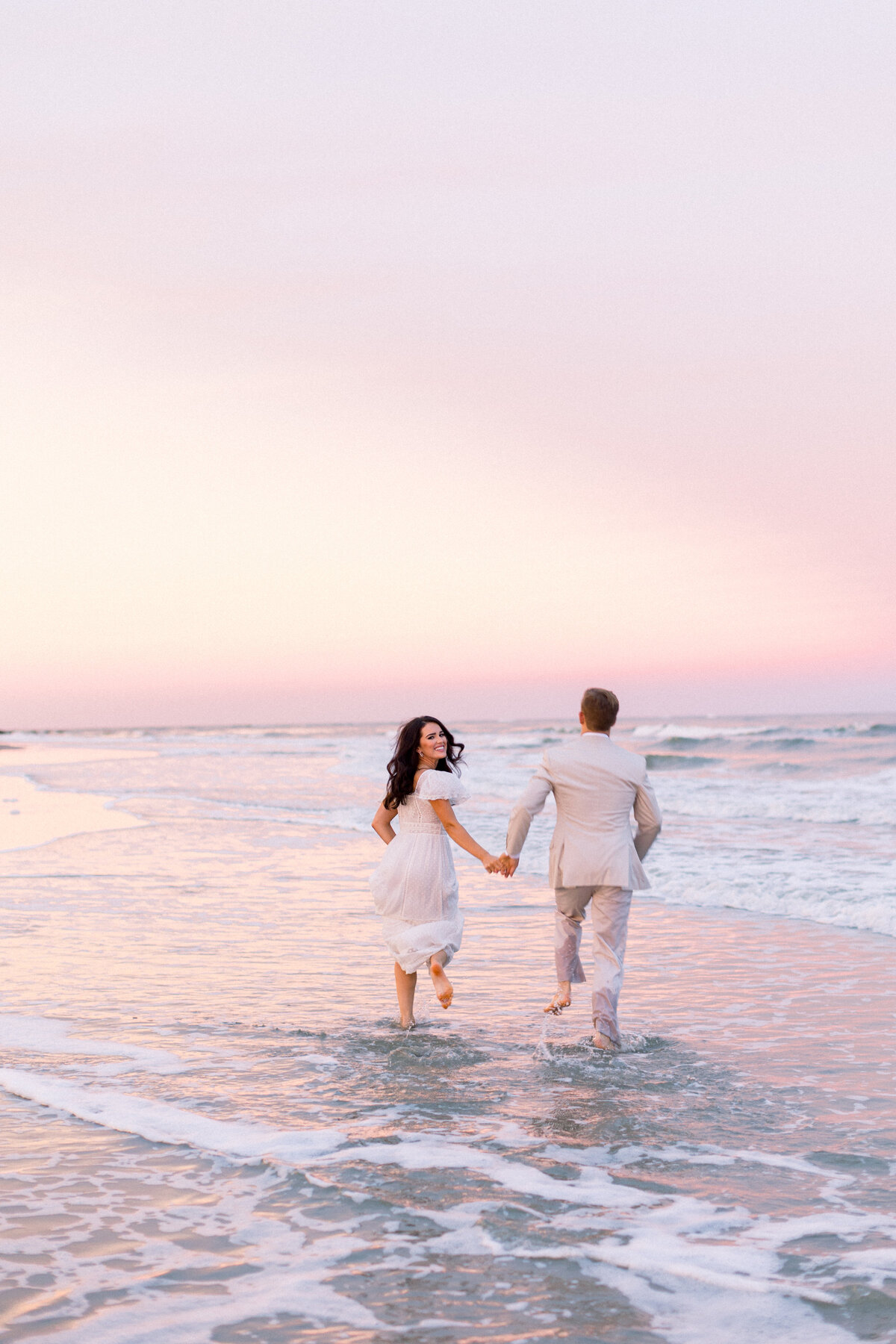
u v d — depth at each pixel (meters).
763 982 6.35
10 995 6.00
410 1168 3.36
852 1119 3.89
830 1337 2.32
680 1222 2.95
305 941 7.69
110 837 15.70
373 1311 2.44
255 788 27.67
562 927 5.46
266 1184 3.22
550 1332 2.35
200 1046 4.90
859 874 10.29
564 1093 4.22
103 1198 3.11
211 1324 2.38
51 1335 2.32
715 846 13.02
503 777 27.30
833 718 149.75
